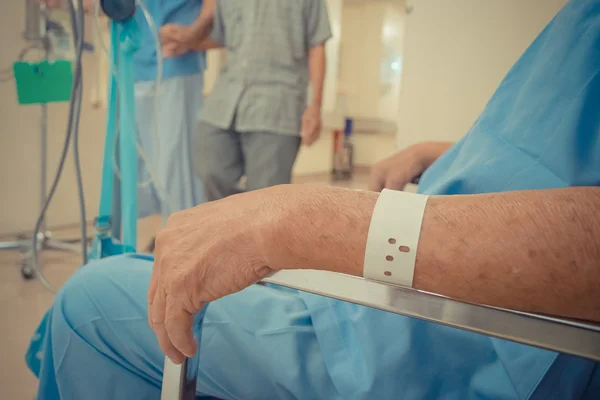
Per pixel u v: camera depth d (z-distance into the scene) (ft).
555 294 1.15
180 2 6.88
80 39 3.05
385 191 1.38
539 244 1.16
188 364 1.69
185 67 7.09
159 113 6.93
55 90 4.13
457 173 2.05
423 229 1.27
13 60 8.67
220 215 1.54
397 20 19.02
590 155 1.57
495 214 1.24
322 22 7.12
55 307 2.03
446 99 6.20
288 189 1.49
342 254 1.34
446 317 1.25
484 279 1.21
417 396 1.76
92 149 9.91
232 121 6.99
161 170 7.00
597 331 1.12
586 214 1.16
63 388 2.06
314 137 7.36
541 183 1.68
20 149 9.09
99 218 3.32
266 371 1.88
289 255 1.40
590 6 1.92
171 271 1.56
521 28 5.55
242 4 6.85
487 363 1.76
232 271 1.50
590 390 1.73
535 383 1.61
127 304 1.95
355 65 19.90
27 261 6.97
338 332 1.88
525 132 1.87
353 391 1.78
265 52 6.84
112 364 2.03
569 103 1.75
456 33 6.00
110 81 3.26
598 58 1.75
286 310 1.97
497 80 5.79
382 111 19.90
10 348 4.90
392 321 1.83
